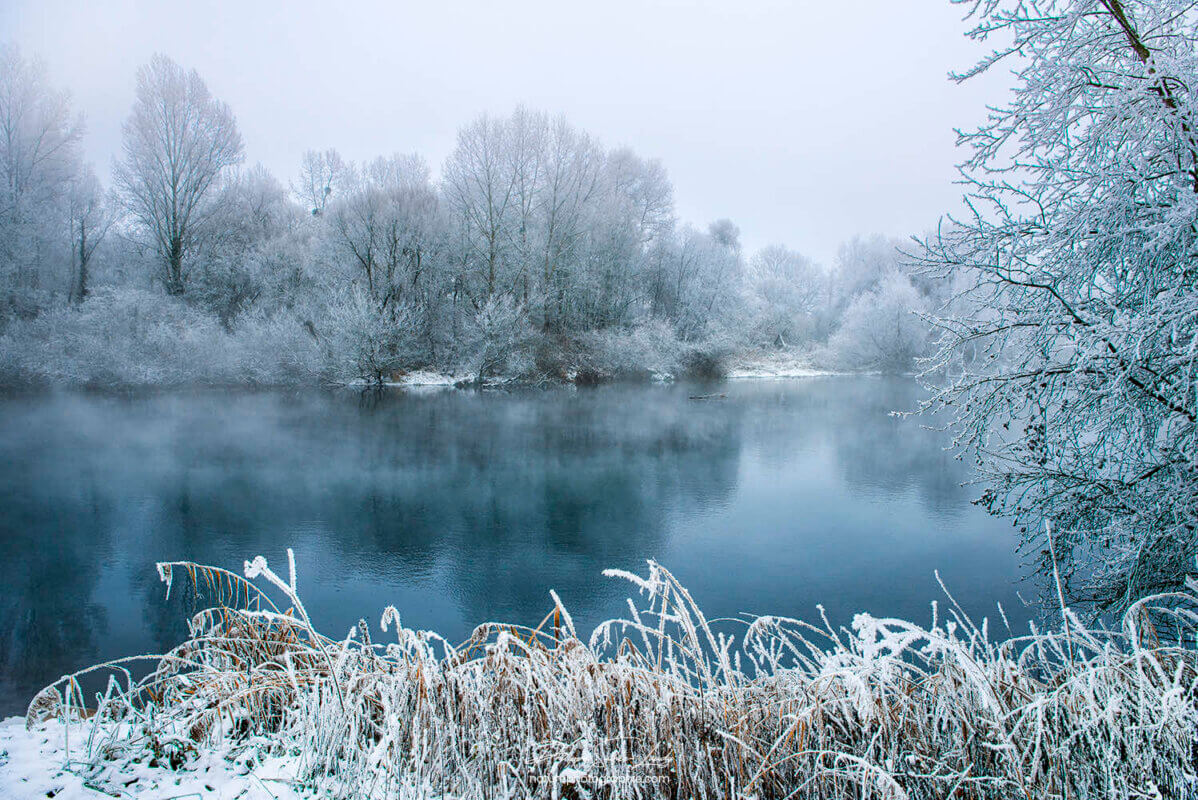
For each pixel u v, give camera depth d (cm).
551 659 239
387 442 1725
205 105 3506
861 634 210
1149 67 380
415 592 794
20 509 1080
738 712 212
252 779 191
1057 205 447
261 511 1106
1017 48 435
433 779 196
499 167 3566
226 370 2786
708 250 4775
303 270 3556
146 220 3441
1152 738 182
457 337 3362
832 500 1221
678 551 941
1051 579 523
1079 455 470
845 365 4609
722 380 4069
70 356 2516
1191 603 398
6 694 543
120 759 201
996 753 195
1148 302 405
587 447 1711
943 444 1788
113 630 667
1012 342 482
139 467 1380
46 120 3025
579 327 3844
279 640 278
